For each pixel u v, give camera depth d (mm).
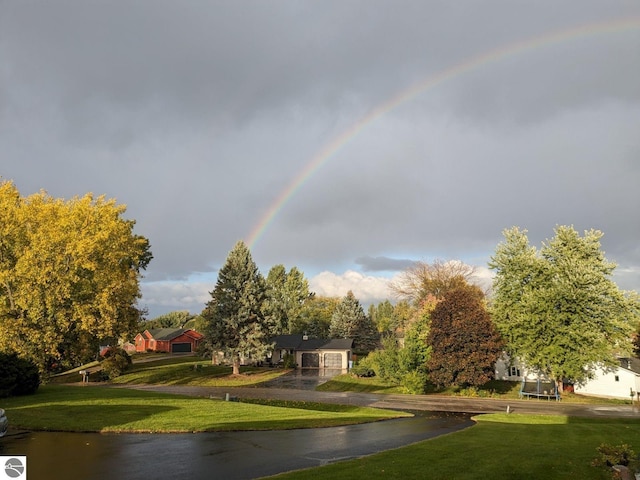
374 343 88125
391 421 22984
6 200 31938
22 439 14586
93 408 20109
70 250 31391
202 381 48625
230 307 54438
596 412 31375
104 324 34250
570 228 45312
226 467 11820
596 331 41375
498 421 24250
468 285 71125
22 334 31547
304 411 23312
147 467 11664
